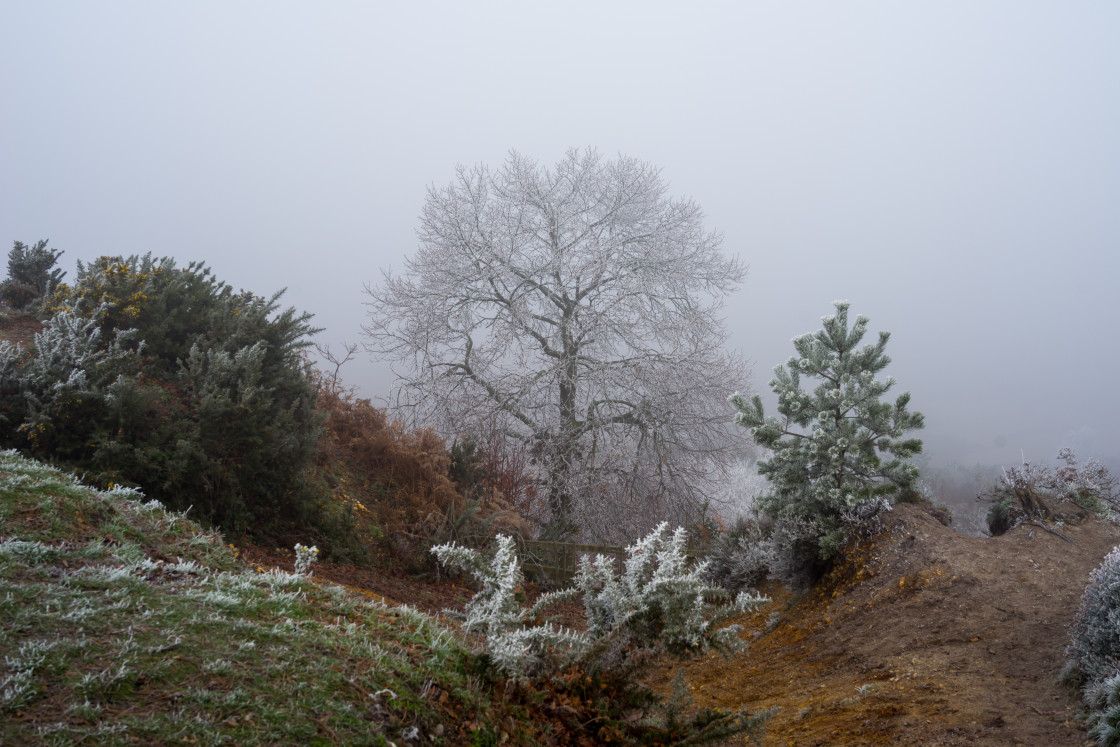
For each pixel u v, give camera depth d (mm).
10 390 6113
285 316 8625
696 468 15797
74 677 2242
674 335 16047
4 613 2494
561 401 16078
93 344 6719
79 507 3758
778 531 7914
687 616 3877
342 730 2424
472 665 3293
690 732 3549
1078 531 6785
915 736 3762
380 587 7160
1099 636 4008
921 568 6445
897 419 7570
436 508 9891
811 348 8078
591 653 3688
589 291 16438
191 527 4461
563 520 14688
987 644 4969
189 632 2727
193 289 9156
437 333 16266
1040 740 3479
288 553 7039
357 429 11047
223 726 2229
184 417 6863
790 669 5691
